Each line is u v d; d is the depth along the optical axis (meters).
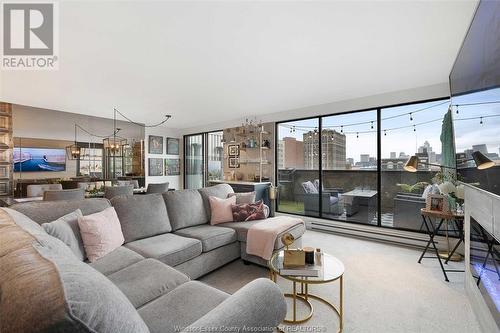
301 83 3.37
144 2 1.69
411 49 2.38
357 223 4.11
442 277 2.50
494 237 1.44
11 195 4.46
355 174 4.31
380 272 2.62
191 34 2.11
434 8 1.76
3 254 0.80
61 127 5.04
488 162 1.41
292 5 1.74
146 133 6.61
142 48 2.35
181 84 3.37
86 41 2.21
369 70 2.90
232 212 3.26
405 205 3.74
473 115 1.65
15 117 4.48
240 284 2.38
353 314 1.90
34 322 0.53
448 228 3.27
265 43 2.27
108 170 5.79
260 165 5.31
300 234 3.00
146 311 1.24
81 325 0.56
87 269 0.78
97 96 3.91
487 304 1.59
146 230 2.54
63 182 4.70
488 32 1.34
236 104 4.51
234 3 1.71
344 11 1.80
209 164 7.12
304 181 4.91
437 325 1.77
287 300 2.12
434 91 3.38
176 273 1.66
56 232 1.73
